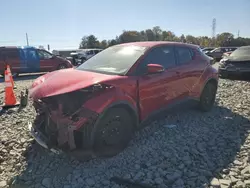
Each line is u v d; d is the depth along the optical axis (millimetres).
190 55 5293
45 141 3264
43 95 3213
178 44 5074
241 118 5305
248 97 7082
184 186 2875
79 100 3205
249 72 9680
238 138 4211
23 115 5590
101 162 3412
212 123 4988
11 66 14703
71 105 3180
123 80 3617
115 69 3939
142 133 4406
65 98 3172
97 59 4539
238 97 7148
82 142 3229
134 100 3719
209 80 5574
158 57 4430
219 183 2902
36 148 3879
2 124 5023
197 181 2963
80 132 3211
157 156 3574
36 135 3453
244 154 3611
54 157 3596
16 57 14930
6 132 4578
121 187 2887
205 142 4074
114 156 3547
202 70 5402
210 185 2883
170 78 4461
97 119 3174
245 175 3064
